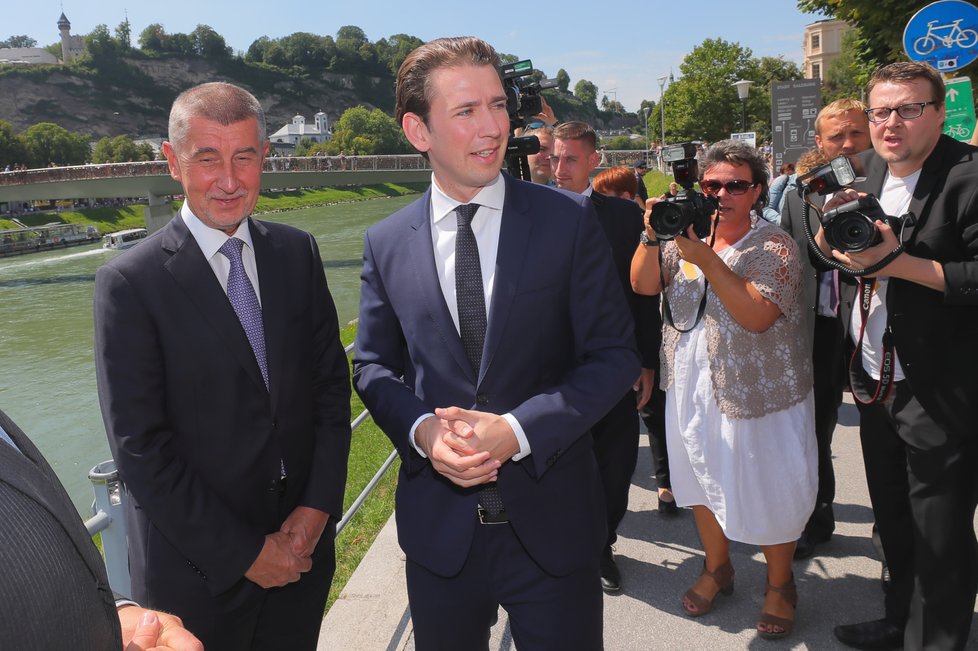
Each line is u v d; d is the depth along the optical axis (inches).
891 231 84.8
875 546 125.1
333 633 111.8
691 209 90.1
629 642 107.9
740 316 95.3
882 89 90.4
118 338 69.1
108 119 6505.9
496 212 70.4
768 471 100.2
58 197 1683.1
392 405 70.9
